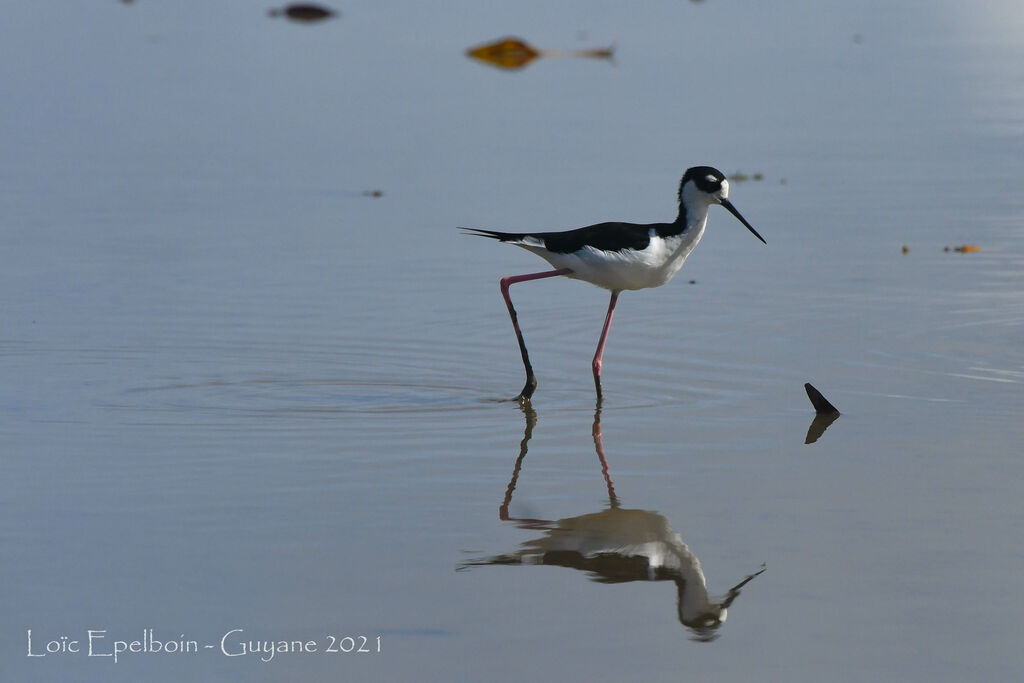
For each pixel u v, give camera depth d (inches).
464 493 368.5
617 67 1115.9
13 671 272.5
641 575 314.3
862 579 308.8
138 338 527.5
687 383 474.3
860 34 1250.6
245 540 335.6
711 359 500.7
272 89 1047.6
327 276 616.1
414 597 303.3
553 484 375.2
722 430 421.4
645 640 282.4
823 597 300.2
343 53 1190.3
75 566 319.3
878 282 593.6
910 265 617.0
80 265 629.9
